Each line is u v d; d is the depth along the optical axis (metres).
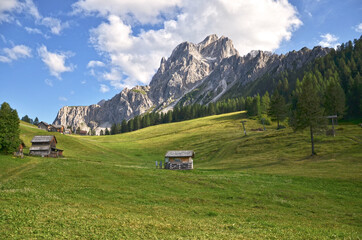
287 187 39.59
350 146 71.31
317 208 29.19
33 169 46.03
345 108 119.31
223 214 24.78
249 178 46.66
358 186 38.69
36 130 126.19
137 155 107.25
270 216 24.95
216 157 88.81
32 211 19.73
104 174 43.56
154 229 17.84
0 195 25.48
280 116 130.38
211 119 196.25
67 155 88.75
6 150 66.00
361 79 142.75
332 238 17.73
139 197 30.55
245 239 16.09
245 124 155.50
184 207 26.89
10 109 70.00
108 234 15.91
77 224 17.42
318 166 55.56
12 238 13.99
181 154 66.88
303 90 71.50
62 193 29.92
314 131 69.44
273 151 80.81
